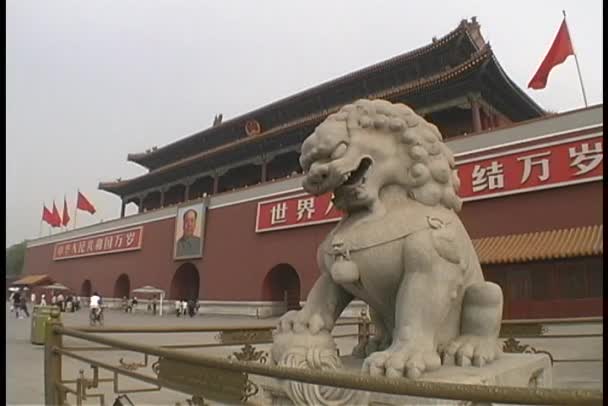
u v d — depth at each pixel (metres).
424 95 25.25
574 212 16.30
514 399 1.69
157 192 44.31
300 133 30.47
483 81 24.09
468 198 18.62
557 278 16.36
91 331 4.44
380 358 3.03
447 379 2.92
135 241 35.31
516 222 17.47
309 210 24.08
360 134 3.58
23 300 27.47
